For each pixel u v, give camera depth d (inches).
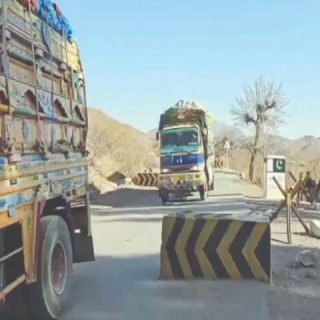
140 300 321.7
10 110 228.8
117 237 583.8
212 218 367.9
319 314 292.2
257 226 360.2
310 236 558.9
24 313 277.6
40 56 285.4
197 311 298.7
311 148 3068.4
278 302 314.2
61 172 312.3
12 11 244.7
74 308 306.8
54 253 290.0
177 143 1027.9
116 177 1756.9
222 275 366.0
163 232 373.1
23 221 246.1
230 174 2239.2
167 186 1022.4
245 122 2304.4
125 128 2397.9
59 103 318.0
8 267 236.1
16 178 234.2
